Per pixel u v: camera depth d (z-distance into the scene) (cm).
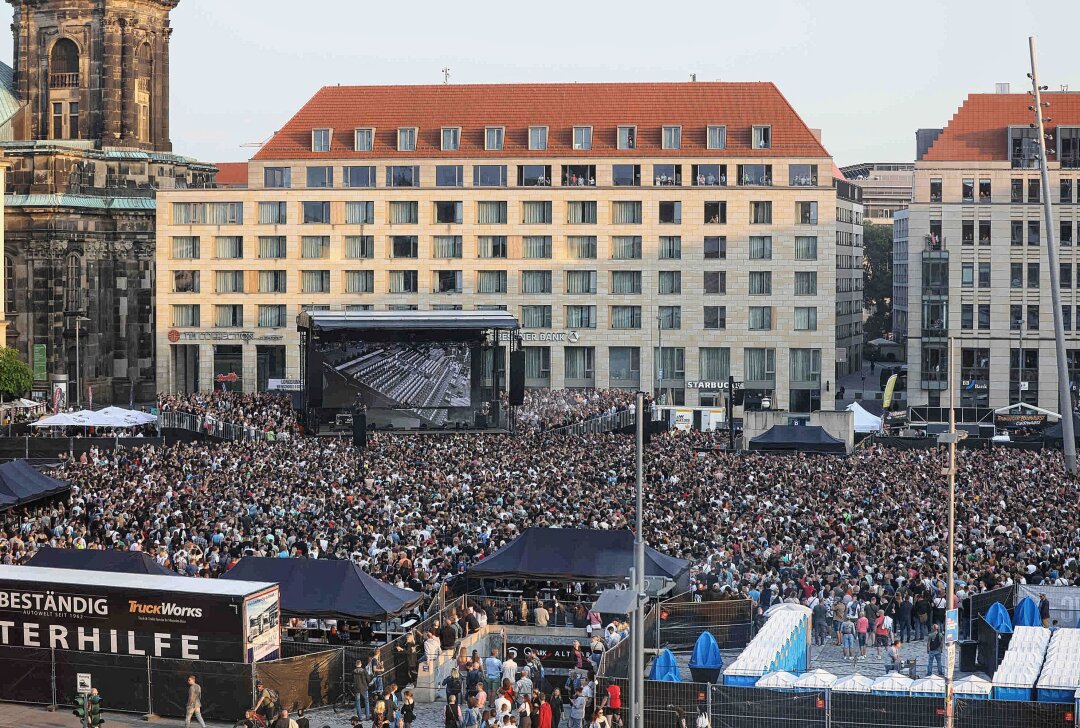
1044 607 11644
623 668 10456
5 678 10175
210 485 16512
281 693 9875
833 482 17400
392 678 10494
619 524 14262
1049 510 15475
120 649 10081
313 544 13238
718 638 11750
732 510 15388
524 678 9756
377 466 18050
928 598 11938
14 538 13788
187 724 9544
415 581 12175
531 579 12050
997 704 8938
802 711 9175
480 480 17150
